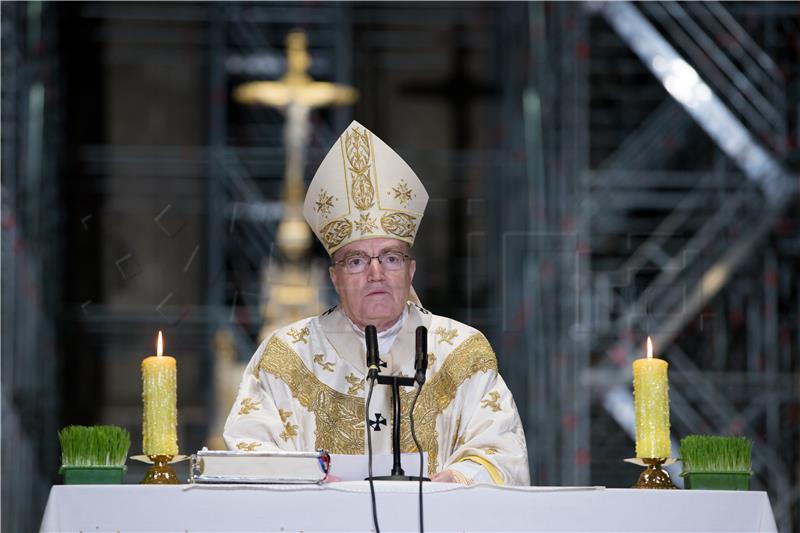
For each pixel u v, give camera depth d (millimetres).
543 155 31891
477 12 36031
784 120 32312
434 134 35781
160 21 35844
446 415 14383
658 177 33219
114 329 34125
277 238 32469
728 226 32219
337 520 11461
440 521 11477
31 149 31453
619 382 30953
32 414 30266
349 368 14578
